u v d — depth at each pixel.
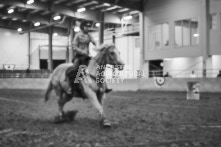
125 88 32.31
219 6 31.28
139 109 14.17
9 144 6.92
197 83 19.86
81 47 9.34
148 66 39.25
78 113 12.49
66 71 9.46
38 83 38.91
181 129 8.60
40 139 7.38
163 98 20.98
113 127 8.95
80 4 41.53
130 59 48.97
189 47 33.91
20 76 45.81
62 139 7.33
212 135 7.73
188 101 18.53
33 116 11.84
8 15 44.22
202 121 10.20
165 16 36.44
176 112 12.87
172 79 30.55
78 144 6.76
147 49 38.84
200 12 32.75
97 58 8.84
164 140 7.16
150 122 9.95
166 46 36.62
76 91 9.27
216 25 31.75
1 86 40.44
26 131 8.48
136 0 38.41
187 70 36.66
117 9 43.16
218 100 19.06
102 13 44.12
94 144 6.76
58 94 10.02
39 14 47.03
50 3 40.56
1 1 37.19
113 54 8.73
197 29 33.12
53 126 9.28
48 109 14.36
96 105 8.57
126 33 45.47
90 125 9.38
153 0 37.81
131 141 7.06
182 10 34.56
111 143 6.86
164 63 39.44
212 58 33.41
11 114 12.50
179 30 35.09
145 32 39.06
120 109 14.20
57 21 48.00
